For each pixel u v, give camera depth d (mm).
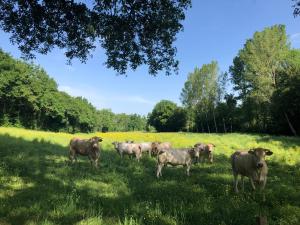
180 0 13328
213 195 12195
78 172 16453
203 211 9594
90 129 142000
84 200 10797
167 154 17000
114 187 13367
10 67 80375
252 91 73188
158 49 14734
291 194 11781
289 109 59812
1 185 12430
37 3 13070
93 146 19172
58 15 13555
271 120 69250
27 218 8820
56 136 44094
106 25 13766
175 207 10023
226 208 9797
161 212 9430
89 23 13469
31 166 16688
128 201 10859
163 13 13367
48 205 9945
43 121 100000
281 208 9781
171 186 13656
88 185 13414
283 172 18078
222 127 95688
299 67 62094
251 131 78938
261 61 68812
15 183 12891
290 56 72312
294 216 8992
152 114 154125
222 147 34781
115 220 8992
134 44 14492
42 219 8617
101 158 23141
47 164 18234
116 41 14297
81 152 19844
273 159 23594
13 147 23656
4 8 13281
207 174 17172
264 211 9508
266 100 67875
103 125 170125
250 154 12773
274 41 69625
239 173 13328
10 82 79688
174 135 58469
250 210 9727
